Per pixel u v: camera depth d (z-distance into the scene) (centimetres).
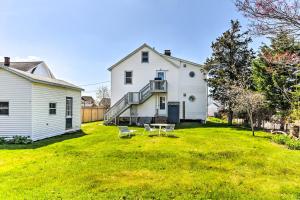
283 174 734
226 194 575
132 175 705
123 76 2514
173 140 1283
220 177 697
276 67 848
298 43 601
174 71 2484
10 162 851
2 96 1330
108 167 779
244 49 2380
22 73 1331
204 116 2552
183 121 2558
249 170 771
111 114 2391
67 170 746
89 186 618
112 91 2519
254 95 1731
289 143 1193
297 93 1540
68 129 1767
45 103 1456
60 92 1650
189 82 2573
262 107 1938
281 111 1861
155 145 1138
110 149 1032
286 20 484
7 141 1293
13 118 1320
